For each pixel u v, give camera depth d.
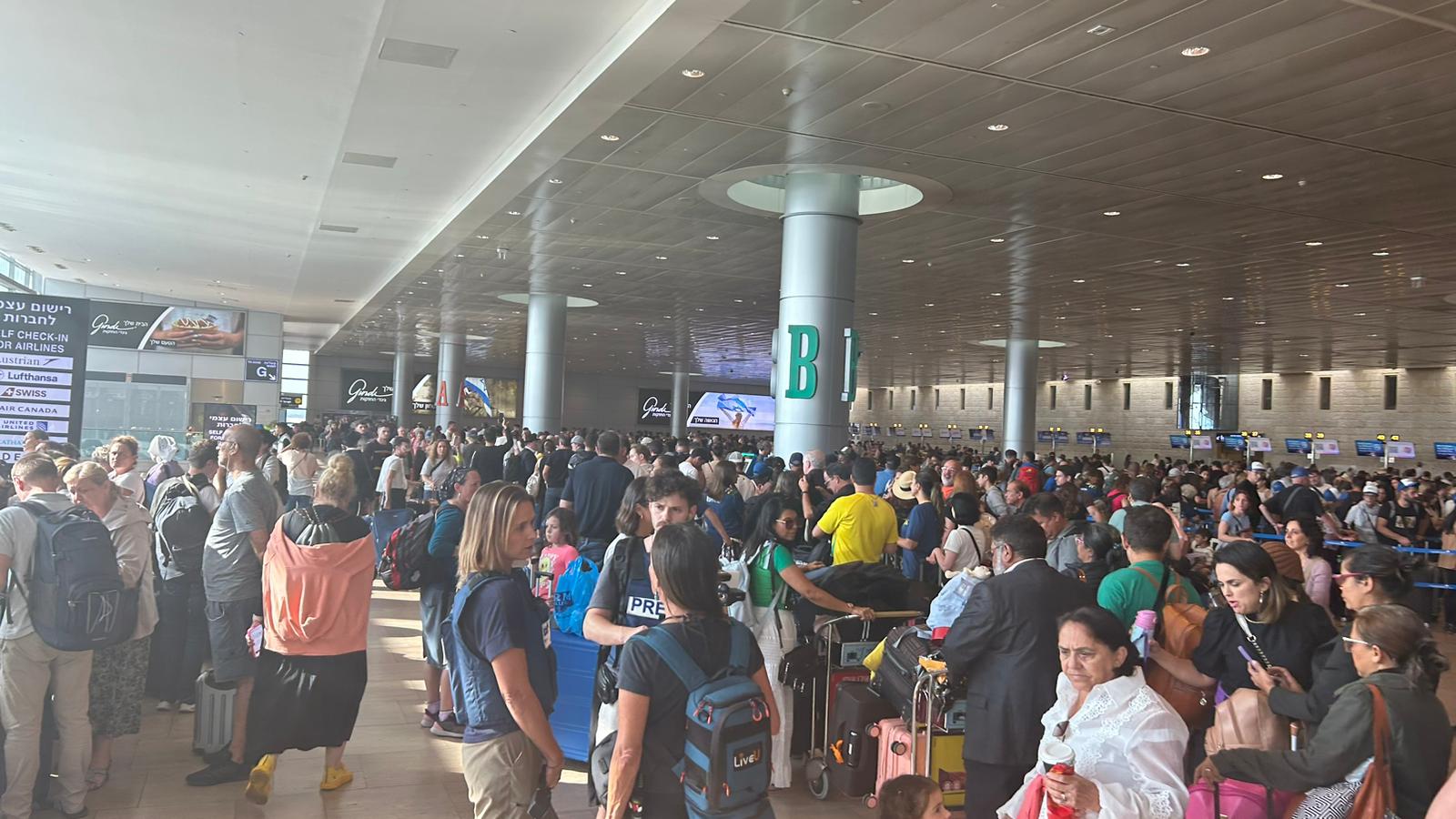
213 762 5.46
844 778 5.25
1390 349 30.58
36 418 8.99
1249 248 16.66
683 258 20.42
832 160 12.41
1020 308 25.92
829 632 5.57
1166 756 2.81
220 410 25.98
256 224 19.67
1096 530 5.76
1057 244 17.09
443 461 14.19
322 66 10.40
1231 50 8.38
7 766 4.61
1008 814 3.09
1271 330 27.55
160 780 5.39
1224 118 10.18
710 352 46.22
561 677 5.77
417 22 9.03
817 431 13.38
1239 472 21.73
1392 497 17.70
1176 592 4.40
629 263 21.34
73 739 4.82
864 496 6.87
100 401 18.23
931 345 36.66
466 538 3.48
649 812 2.86
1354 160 11.48
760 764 2.83
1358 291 20.47
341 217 18.31
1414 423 36.16
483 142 12.89
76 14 9.53
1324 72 8.80
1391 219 14.23
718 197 14.66
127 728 5.29
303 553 4.88
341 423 24.69
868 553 6.77
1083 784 2.63
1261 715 3.52
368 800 5.21
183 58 10.52
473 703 3.47
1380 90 9.22
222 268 26.34
